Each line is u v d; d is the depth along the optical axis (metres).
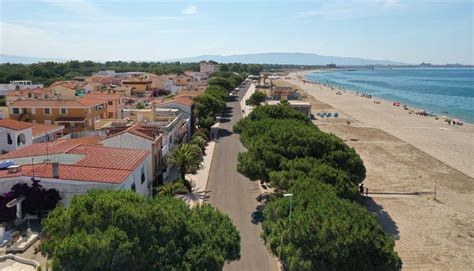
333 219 29.52
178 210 29.41
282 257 30.55
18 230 35.31
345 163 50.16
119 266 24.30
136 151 48.78
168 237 26.16
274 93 184.50
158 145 58.47
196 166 67.00
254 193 58.44
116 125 74.69
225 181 63.91
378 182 66.81
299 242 29.33
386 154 87.25
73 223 25.72
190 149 63.75
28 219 37.16
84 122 90.88
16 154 47.00
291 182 42.00
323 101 199.12
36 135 73.56
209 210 31.59
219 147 88.06
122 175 39.75
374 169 74.69
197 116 102.06
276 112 76.38
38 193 36.84
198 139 85.44
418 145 97.31
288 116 76.00
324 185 39.78
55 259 23.11
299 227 29.64
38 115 91.69
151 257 24.98
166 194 53.16
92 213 26.22
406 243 44.62
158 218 26.23
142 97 153.25
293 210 33.94
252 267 37.69
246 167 50.06
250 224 47.38
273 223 34.16
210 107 107.56
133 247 24.44
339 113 155.12
